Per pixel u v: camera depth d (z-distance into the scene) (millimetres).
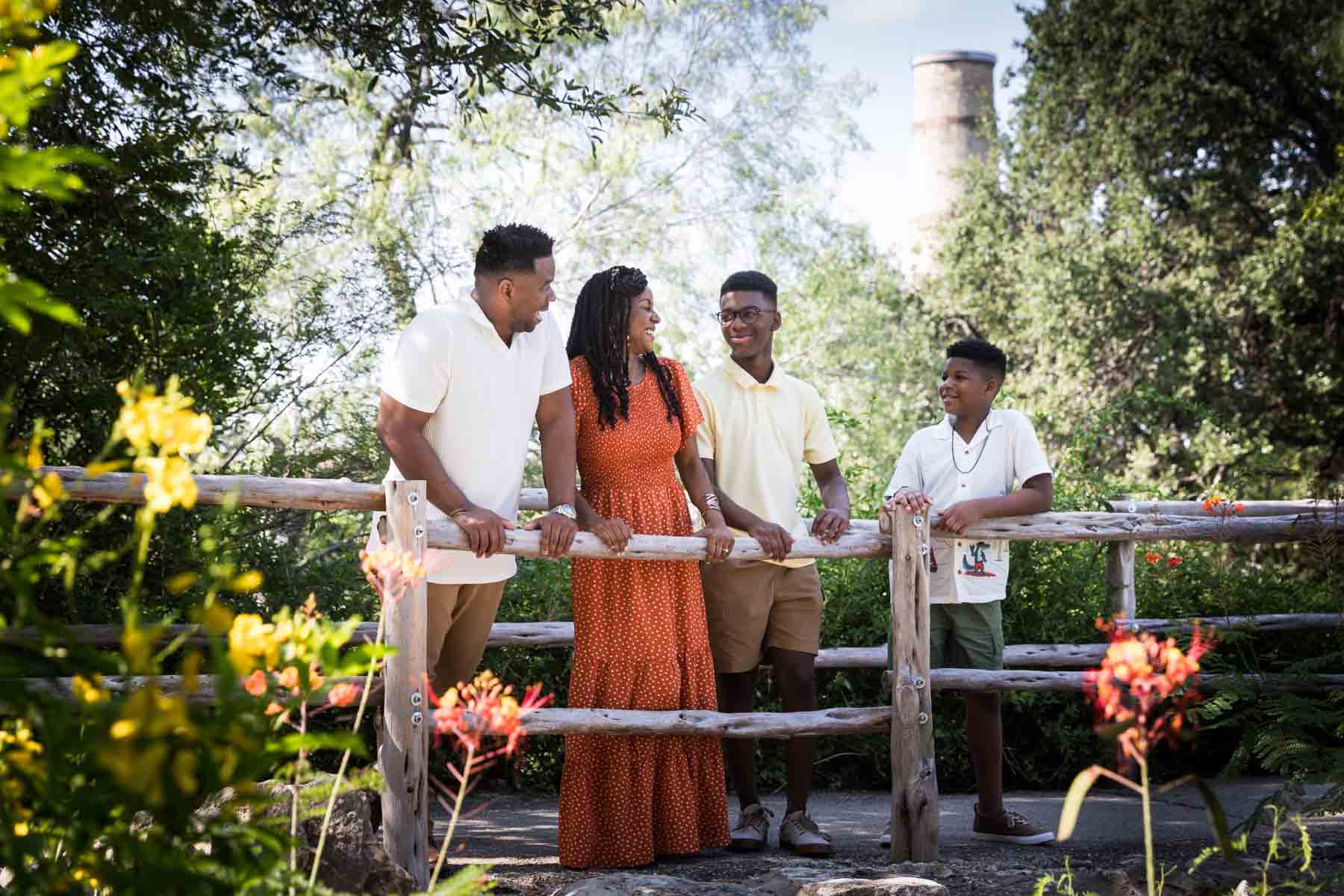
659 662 4027
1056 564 6723
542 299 3814
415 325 3775
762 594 4301
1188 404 10086
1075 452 8406
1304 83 15141
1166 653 1947
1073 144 16516
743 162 18234
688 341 17703
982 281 18234
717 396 4426
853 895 3297
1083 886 3521
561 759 6148
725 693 4387
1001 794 4531
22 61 1489
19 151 1445
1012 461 4688
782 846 4348
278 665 1632
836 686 6574
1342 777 3908
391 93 12797
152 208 5586
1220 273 15867
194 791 1463
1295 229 14773
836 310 18531
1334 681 4785
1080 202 16438
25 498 1640
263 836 1563
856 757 6410
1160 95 15227
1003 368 4695
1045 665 5617
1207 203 15508
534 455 10266
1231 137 15555
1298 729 4289
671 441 4160
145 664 1478
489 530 3666
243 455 7113
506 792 6047
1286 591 6703
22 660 1555
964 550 4551
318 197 13195
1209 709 4609
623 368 4121
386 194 13969
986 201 18266
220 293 5957
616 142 16391
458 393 3768
